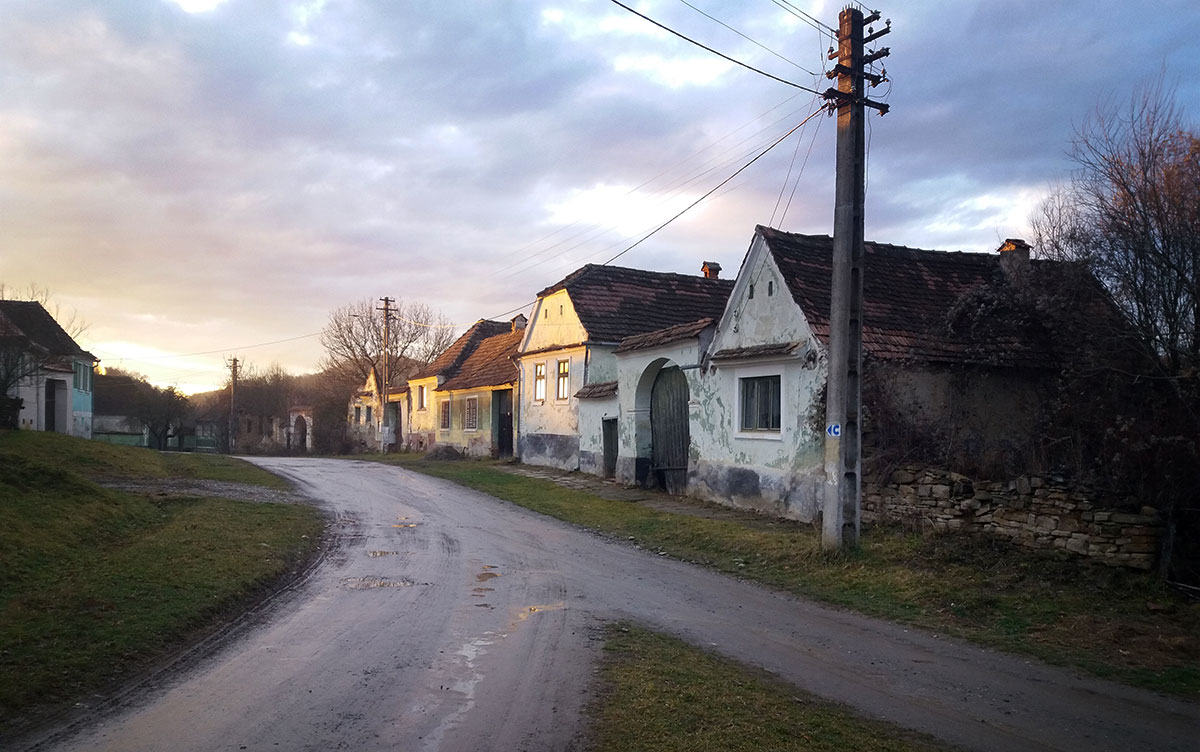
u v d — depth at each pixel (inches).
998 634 301.9
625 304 1023.6
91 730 194.9
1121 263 412.5
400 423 1947.6
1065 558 367.9
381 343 2079.2
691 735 194.9
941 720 216.8
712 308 1086.4
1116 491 367.2
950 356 552.7
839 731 203.5
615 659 260.5
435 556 455.5
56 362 1264.8
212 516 517.7
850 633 307.6
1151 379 399.9
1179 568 339.3
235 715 207.2
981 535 410.9
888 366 534.0
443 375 1539.1
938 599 343.9
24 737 189.3
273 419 2610.7
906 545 425.7
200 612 301.9
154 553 382.0
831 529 427.8
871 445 516.7
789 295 590.9
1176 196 389.7
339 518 595.8
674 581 403.2
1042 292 494.9
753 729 200.5
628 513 629.9
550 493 768.9
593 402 933.8
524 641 282.4
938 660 272.8
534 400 1108.5
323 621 307.6
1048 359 546.3
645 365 796.6
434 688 229.9
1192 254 381.4
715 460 682.2
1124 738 206.7
